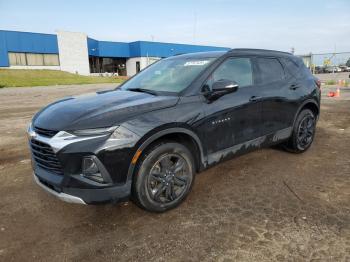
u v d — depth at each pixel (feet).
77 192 9.19
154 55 174.29
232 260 8.23
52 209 11.36
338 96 45.29
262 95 13.71
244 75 13.50
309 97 16.44
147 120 9.84
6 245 9.23
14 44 130.82
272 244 8.86
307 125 16.96
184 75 12.39
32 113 36.06
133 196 10.18
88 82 109.50
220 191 12.44
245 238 9.20
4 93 66.18
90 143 9.00
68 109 10.49
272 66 15.12
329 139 20.21
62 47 146.82
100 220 10.50
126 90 13.26
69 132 9.16
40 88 81.97
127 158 9.44
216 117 11.74
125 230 9.86
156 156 10.17
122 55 173.58
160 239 9.30
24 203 11.88
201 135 11.35
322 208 10.89
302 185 12.87
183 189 11.20
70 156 9.03
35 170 10.50
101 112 9.78
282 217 10.34
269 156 16.62
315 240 9.00
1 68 127.13
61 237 9.57
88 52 159.53
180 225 10.03
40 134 9.95
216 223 10.09
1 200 12.16
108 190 9.34
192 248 8.81
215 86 11.27
